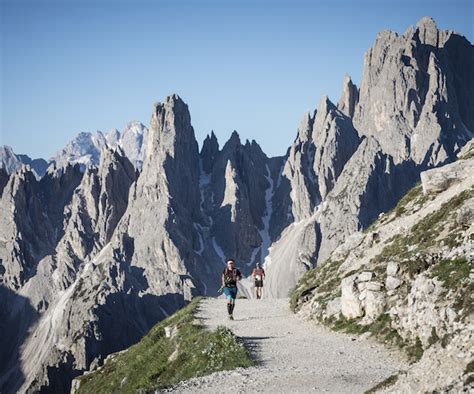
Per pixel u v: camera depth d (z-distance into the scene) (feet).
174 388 80.38
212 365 95.04
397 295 106.93
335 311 122.11
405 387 59.82
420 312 89.81
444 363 58.70
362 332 107.14
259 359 94.07
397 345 94.79
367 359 90.53
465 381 54.29
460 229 117.50
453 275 85.71
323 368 84.99
